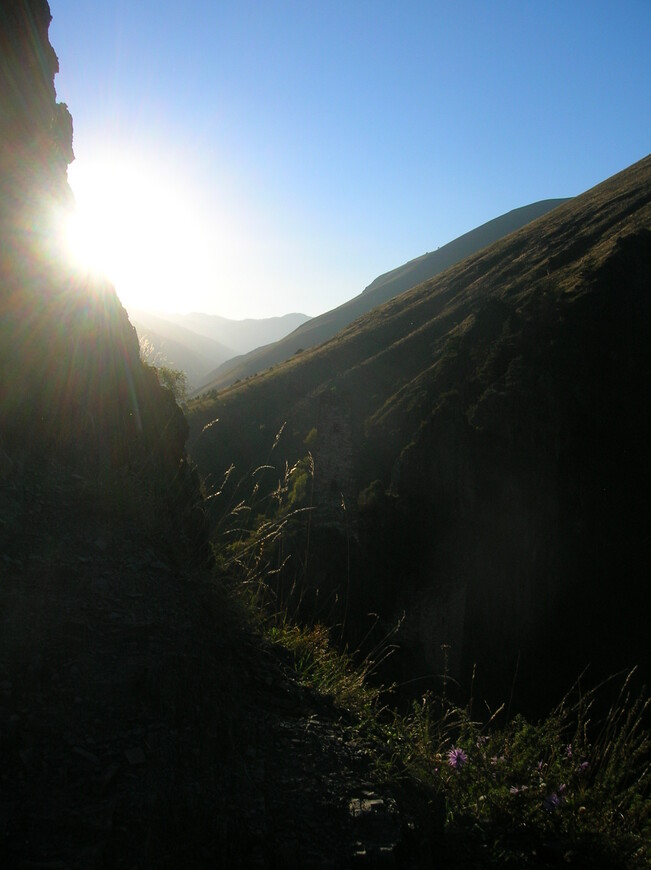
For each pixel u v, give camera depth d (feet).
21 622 10.97
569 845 10.37
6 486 13.25
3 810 8.33
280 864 8.72
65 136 21.36
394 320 241.96
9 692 9.86
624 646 109.29
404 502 127.03
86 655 10.94
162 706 10.58
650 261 170.09
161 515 15.46
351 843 9.27
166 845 8.52
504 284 224.12
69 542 13.10
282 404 186.19
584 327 150.61
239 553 17.28
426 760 12.09
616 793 11.66
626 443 135.74
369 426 160.76
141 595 12.79
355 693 14.19
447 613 109.09
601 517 126.93
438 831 10.16
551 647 110.63
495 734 13.16
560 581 119.75
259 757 10.46
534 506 127.85
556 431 135.03
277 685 12.60
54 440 15.16
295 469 19.69
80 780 9.00
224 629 13.56
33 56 18.94
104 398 17.12
